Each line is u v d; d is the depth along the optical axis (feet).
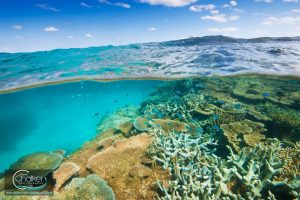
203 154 22.20
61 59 56.70
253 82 66.95
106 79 79.71
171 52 60.64
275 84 65.92
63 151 35.22
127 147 25.52
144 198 17.72
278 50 54.19
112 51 61.16
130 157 23.03
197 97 46.01
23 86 70.28
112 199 17.26
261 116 35.50
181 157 20.44
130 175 20.06
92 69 63.52
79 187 18.15
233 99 47.39
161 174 19.84
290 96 49.98
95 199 17.03
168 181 18.11
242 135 29.66
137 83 92.94
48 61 55.83
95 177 19.31
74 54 57.82
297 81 60.08
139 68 63.10
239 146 27.84
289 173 16.97
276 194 14.66
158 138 23.93
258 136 29.40
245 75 61.31
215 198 14.25
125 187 19.03
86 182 18.60
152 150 22.72
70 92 112.57
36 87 76.95
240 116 35.96
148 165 21.50
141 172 20.02
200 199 15.07
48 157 26.35
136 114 56.65
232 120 34.68
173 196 15.34
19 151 57.06
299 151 20.66
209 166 18.17
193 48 66.39
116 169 21.27
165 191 16.03
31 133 74.54
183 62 58.65
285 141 28.55
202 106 40.47
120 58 60.29
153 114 39.68
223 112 37.17
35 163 25.23
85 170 22.90
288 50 55.77
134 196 18.07
